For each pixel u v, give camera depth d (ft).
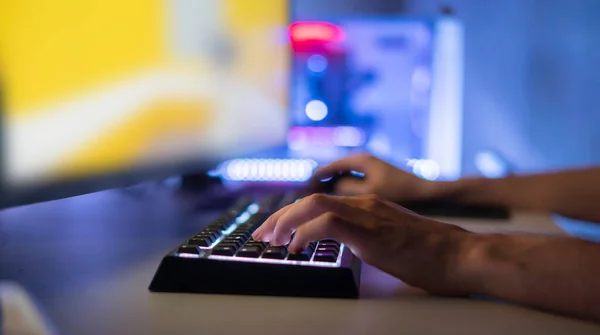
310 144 4.96
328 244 1.64
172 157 2.47
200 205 3.07
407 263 1.50
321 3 5.50
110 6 1.95
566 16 5.69
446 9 5.17
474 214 2.80
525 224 2.70
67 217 2.68
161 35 2.35
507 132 5.67
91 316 1.26
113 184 1.97
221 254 1.52
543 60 5.71
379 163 3.04
